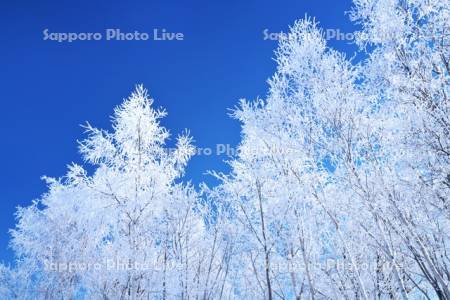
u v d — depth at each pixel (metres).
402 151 6.33
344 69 6.98
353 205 6.58
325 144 6.81
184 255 8.42
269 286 7.52
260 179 8.38
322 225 7.18
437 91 6.32
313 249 6.99
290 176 7.14
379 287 6.38
